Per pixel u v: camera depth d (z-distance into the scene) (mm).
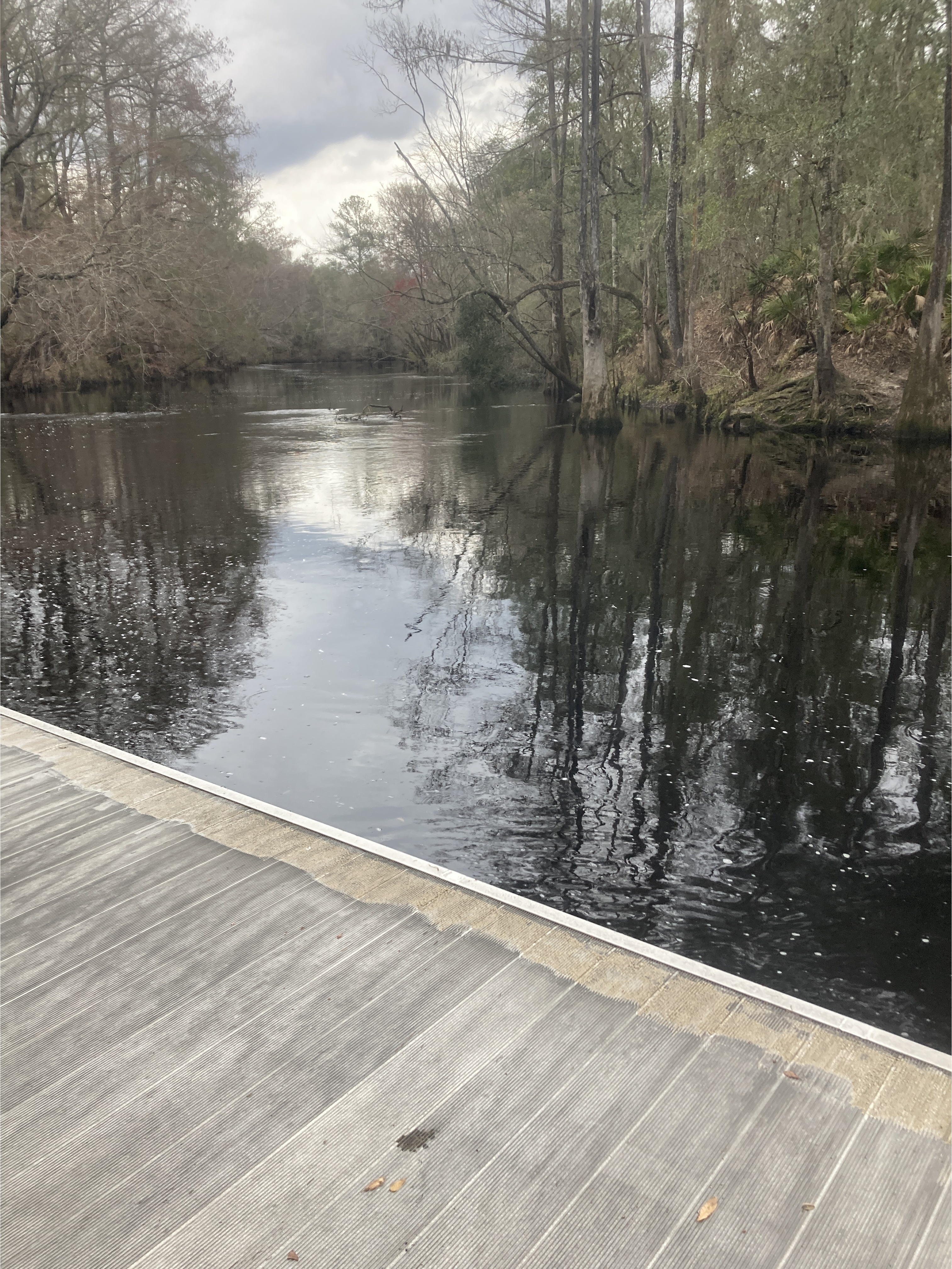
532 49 22703
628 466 14844
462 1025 2102
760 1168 1701
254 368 64250
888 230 20250
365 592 7320
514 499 11750
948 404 16609
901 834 3574
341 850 2920
